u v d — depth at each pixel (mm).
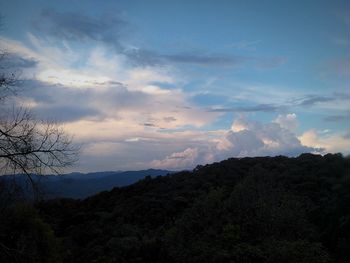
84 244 30219
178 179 44969
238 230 18641
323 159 35312
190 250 19359
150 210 35406
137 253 24359
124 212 36438
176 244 21234
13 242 14398
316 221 21703
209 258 17750
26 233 15695
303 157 40500
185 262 19125
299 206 19625
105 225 33594
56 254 18219
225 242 18438
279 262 15492
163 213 33969
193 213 21750
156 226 32062
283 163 39219
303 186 28562
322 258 15797
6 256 11797
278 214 18672
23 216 15586
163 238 25578
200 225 21047
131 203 38625
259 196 20703
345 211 20484
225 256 16844
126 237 27781
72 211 39750
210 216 21188
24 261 12516
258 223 18844
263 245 17109
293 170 33719
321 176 29891
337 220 19922
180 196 37000
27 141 9820
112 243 26516
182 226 21359
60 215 38438
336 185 25516
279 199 20719
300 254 15469
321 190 27219
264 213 18828
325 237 19297
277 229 18406
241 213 20062
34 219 16703
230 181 37156
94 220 36000
